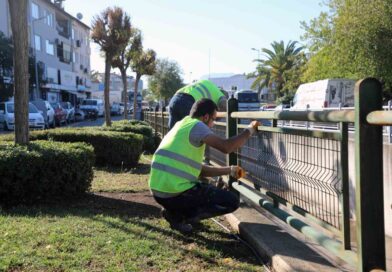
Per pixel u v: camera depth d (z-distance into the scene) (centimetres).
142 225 544
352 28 2814
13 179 638
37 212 598
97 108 4803
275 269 420
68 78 5975
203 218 507
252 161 596
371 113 293
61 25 6022
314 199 418
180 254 451
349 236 349
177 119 667
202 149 500
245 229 518
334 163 374
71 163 674
